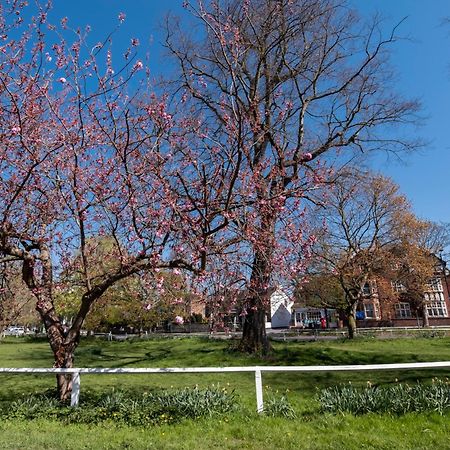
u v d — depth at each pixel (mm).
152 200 7672
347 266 31391
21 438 6367
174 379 13352
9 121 7590
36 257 9203
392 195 33688
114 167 7883
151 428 6992
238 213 7949
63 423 7379
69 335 9273
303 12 16906
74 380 8328
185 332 48656
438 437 6020
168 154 7965
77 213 8086
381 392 7895
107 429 6961
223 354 18172
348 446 5824
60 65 7531
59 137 7699
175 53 15906
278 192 8492
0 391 11734
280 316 65812
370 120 18109
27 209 8844
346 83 18078
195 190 8086
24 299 10781
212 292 8211
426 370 13664
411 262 36562
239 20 11695
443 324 54781
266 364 16219
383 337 31141
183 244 7633
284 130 12531
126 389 11320
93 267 8859
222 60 15180
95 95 7480
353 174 17156
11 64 7398
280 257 8461
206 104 13344
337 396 7898
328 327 56375
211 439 6340
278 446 5980
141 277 7793
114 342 33500
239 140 7441
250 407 8242
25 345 34469
